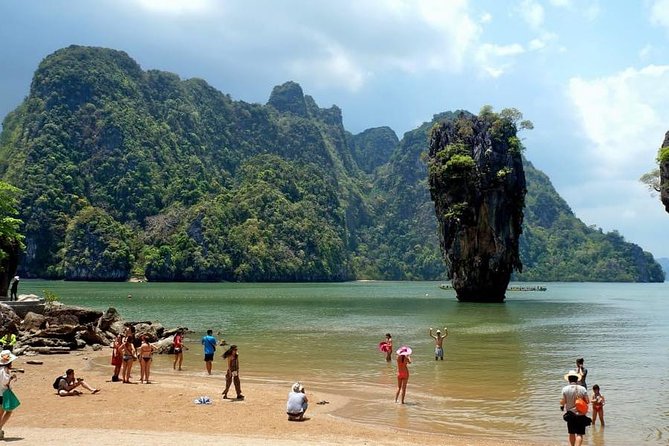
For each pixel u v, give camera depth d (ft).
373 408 66.49
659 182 228.63
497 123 320.91
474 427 58.49
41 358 105.09
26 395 69.26
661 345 127.44
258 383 82.38
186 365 100.89
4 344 102.58
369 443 50.72
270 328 165.17
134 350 88.33
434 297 379.55
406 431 56.39
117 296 336.90
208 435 51.49
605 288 651.66
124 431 52.03
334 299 342.85
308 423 58.34
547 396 73.51
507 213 316.81
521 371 92.79
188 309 242.17
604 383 83.51
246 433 53.31
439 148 338.75
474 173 312.71
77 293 370.12
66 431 51.39
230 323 181.27
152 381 83.15
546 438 55.16
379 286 643.86
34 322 125.39
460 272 322.75
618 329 166.30
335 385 80.94
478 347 123.85
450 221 319.27
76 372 90.17
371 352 115.14
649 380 85.87
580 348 122.11
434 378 86.43
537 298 377.09
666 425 60.39
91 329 124.26
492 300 323.37
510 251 318.45
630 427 59.67
